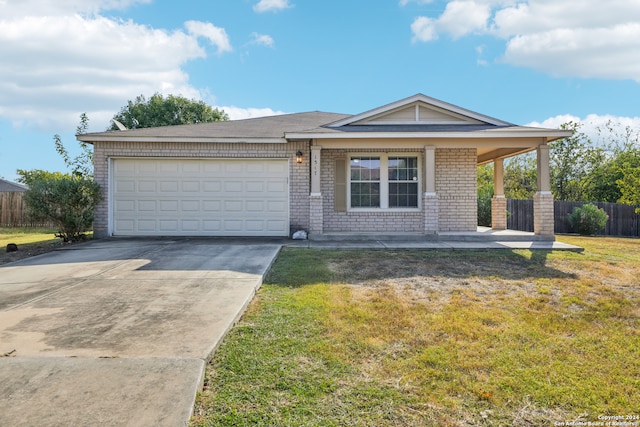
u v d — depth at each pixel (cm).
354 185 1085
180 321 356
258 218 1045
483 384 261
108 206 1015
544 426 219
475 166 1093
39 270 591
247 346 316
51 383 237
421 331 354
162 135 1009
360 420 221
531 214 1492
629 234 1506
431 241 950
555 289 510
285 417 222
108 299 429
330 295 467
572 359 300
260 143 1030
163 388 235
